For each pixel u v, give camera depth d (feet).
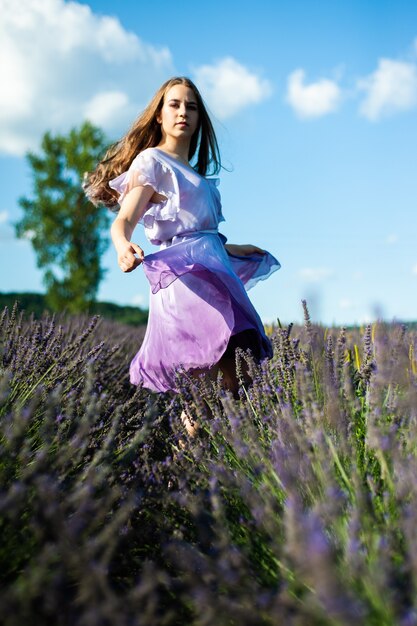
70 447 6.64
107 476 6.81
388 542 4.89
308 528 3.81
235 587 4.95
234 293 10.20
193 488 7.26
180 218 10.82
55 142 73.36
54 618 4.69
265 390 8.54
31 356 9.80
